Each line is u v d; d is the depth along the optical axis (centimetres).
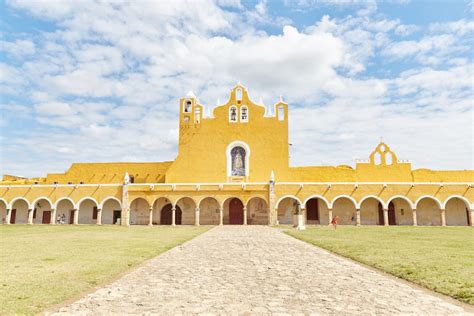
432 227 3866
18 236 2512
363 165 4866
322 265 1252
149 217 4522
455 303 770
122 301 775
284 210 4653
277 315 677
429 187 4378
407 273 1060
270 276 1049
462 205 4531
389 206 4672
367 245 1850
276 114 4934
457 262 1259
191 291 862
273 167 4800
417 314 686
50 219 4931
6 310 700
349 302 767
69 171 5441
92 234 2730
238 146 4897
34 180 5625
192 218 4725
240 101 4994
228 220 4669
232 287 905
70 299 797
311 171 4891
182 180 4834
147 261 1338
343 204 4625
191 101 5022
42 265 1203
